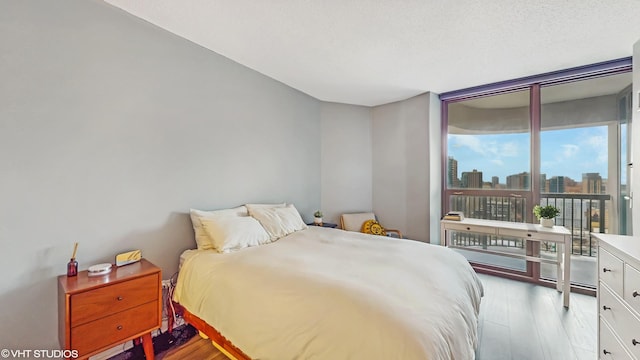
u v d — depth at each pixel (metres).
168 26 2.11
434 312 1.18
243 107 2.82
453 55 2.51
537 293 2.79
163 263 2.17
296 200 3.51
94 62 1.79
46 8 1.60
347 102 4.04
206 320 1.68
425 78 3.09
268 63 2.75
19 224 1.52
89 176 1.78
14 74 1.49
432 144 3.62
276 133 3.22
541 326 2.15
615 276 1.44
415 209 3.74
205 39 2.30
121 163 1.93
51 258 1.62
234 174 2.74
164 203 2.18
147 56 2.07
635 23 1.93
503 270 3.31
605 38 2.16
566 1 1.70
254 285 1.51
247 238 2.24
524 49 2.37
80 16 1.73
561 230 2.62
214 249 2.15
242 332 1.43
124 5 1.85
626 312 1.33
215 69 2.54
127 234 1.96
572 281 2.92
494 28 2.03
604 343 1.56
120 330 1.57
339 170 4.02
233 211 2.56
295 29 2.10
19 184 1.51
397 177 3.95
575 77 2.85
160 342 1.93
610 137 2.75
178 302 1.96
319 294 1.31
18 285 1.52
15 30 1.50
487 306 2.50
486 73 2.93
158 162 2.14
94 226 1.80
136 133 2.01
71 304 1.39
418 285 1.42
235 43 2.36
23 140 1.52
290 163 3.41
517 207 3.26
